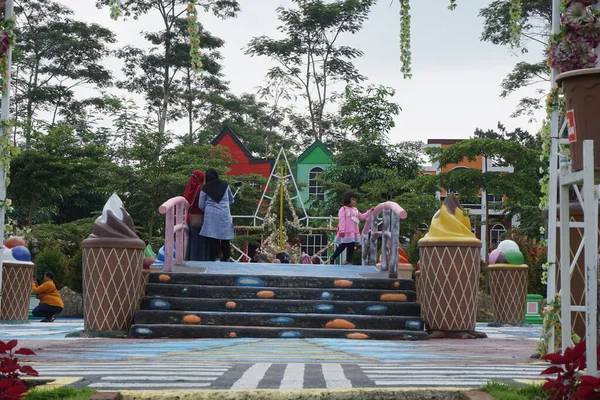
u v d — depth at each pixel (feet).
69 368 16.26
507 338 33.37
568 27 17.22
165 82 187.42
